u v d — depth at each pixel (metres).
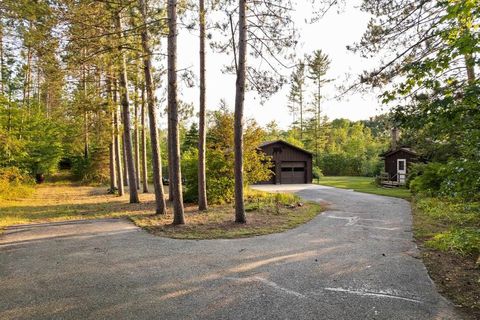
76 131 22.66
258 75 9.52
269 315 3.49
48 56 9.05
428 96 4.62
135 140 21.92
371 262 5.37
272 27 9.07
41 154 25.89
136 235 7.68
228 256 5.82
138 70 12.53
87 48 9.33
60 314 3.57
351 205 12.70
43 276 4.84
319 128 44.16
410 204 12.79
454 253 5.71
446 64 3.87
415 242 6.73
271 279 4.61
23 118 22.67
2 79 22.44
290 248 6.35
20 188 17.81
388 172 24.75
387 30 6.17
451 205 10.23
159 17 9.51
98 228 8.57
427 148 12.62
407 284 4.37
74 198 16.64
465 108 3.76
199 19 9.38
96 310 3.66
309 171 27.73
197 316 3.49
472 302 3.76
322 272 4.89
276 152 26.97
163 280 4.61
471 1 3.32
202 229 8.23
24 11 8.50
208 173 13.26
